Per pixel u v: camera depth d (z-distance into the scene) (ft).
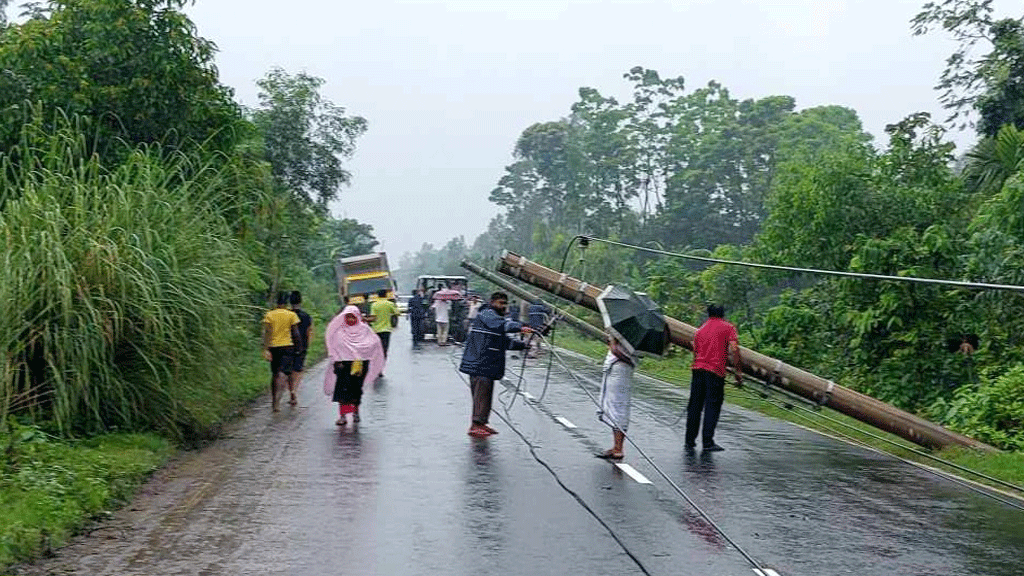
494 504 31.40
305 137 120.88
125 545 25.63
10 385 36.70
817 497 33.99
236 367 46.32
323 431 46.88
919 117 76.64
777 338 73.26
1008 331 59.11
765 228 79.87
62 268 38.04
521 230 304.30
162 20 60.39
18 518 25.89
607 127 241.55
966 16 82.94
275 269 88.07
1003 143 69.51
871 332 64.54
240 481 34.45
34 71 58.23
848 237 73.36
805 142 205.87
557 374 81.05
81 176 42.60
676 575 23.90
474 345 46.39
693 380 44.24
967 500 34.04
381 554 25.16
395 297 148.77
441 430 47.75
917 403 60.59
